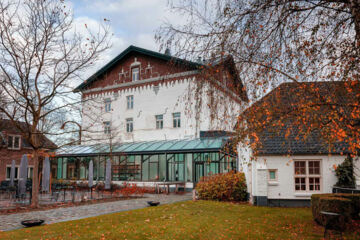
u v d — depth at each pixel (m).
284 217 11.74
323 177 15.05
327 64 7.94
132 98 34.28
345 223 9.53
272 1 7.24
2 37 14.49
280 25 7.49
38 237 8.54
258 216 11.99
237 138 8.17
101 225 10.21
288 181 15.29
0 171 34.16
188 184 25.86
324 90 7.83
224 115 8.11
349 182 14.34
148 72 33.28
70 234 8.87
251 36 7.40
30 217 12.42
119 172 30.11
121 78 35.25
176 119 30.84
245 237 8.59
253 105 7.77
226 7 7.14
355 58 7.71
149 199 19.28
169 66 8.38
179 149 25.78
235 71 7.80
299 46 7.68
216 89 8.08
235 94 8.05
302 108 7.38
